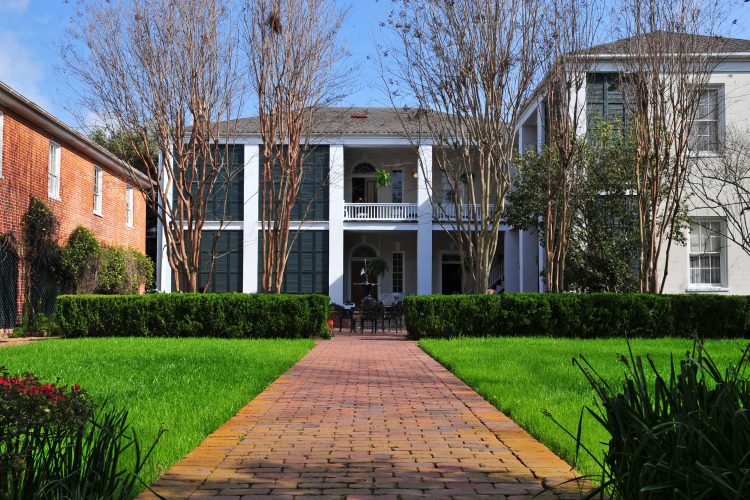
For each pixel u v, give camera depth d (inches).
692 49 649.0
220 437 204.8
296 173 813.9
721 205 700.0
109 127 742.5
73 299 663.8
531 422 216.8
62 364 380.5
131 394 266.4
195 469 167.3
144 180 1038.4
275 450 188.7
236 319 662.5
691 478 101.0
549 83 664.4
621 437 117.9
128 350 484.4
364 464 173.6
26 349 491.8
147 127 745.6
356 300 1229.7
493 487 153.0
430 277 1099.3
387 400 278.2
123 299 667.4
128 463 160.2
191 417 223.0
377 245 1232.8
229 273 1104.2
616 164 741.9
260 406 262.1
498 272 1184.8
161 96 711.7
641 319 631.8
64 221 802.2
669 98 676.1
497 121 661.3
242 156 1107.9
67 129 761.6
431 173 1118.4
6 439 111.2
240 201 1109.7
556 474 163.8
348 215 1137.4
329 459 178.5
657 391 119.2
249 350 491.5
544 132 850.1
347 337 717.3
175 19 705.0
